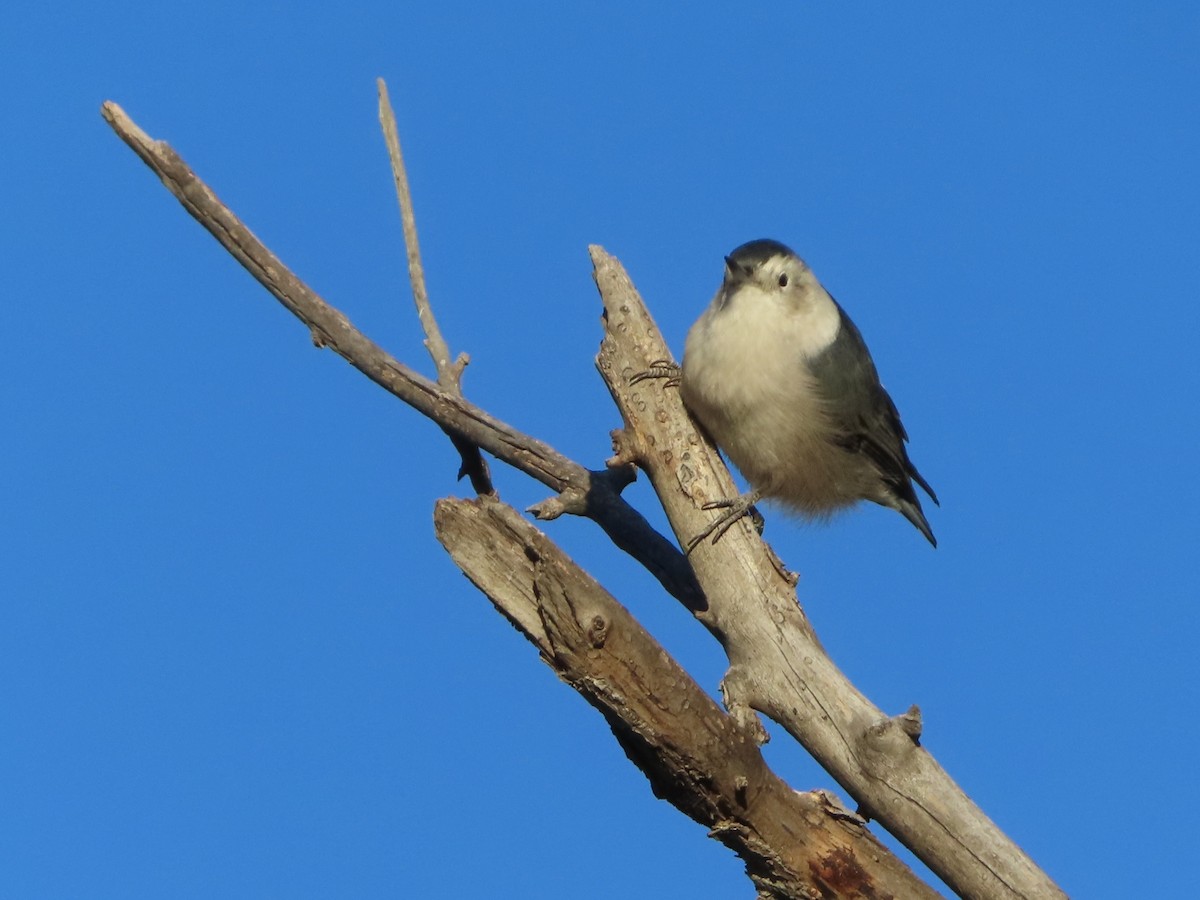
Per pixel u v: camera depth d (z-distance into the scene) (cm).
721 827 924
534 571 853
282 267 1111
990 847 964
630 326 1144
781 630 1047
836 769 1012
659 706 871
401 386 1143
